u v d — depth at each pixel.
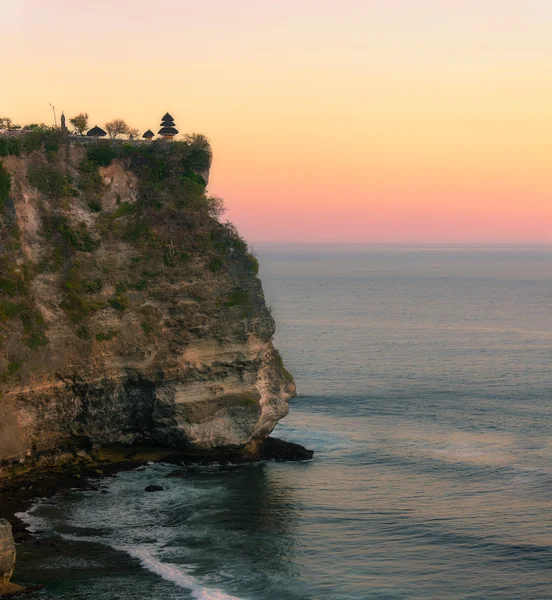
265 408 65.19
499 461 64.62
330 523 51.25
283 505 54.25
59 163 61.66
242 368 63.31
